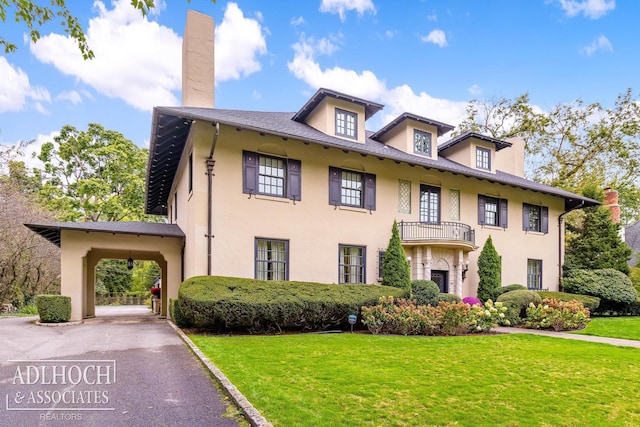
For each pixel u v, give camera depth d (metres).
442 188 17.83
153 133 12.59
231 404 4.95
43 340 9.43
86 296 16.94
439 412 4.91
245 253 12.98
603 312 19.52
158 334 10.48
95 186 30.14
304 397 5.18
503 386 6.16
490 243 17.67
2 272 20.48
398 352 8.53
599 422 4.82
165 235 14.17
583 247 21.88
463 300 15.84
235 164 13.16
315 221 14.48
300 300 11.10
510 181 18.12
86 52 6.38
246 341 9.41
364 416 4.64
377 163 16.27
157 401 5.04
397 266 14.36
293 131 13.70
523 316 15.12
